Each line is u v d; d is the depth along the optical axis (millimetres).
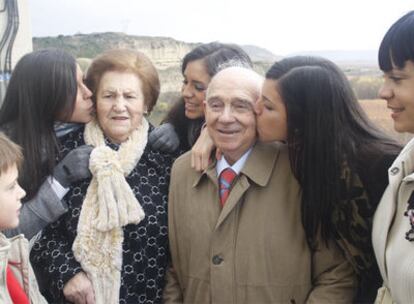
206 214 1598
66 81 1698
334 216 1471
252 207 1552
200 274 1596
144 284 1688
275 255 1521
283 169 1580
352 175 1421
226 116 1508
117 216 1588
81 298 1581
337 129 1417
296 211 1546
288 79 1430
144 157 1798
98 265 1597
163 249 1736
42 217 1626
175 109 2127
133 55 1787
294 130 1448
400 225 1244
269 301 1518
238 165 1581
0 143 1351
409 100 1187
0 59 3492
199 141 1684
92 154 1660
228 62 1971
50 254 1650
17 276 1416
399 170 1269
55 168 1697
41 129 1707
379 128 1524
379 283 1555
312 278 1595
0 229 1356
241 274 1532
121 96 1711
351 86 1508
